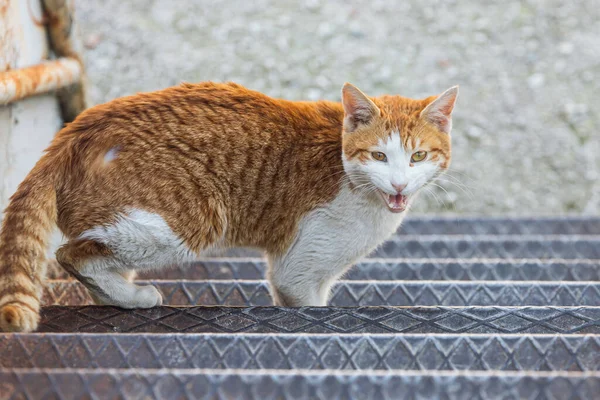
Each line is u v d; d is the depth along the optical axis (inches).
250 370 107.0
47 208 141.0
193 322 137.1
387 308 138.9
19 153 188.5
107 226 143.6
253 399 101.9
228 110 154.4
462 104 375.6
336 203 157.2
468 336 119.3
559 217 267.9
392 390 101.7
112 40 394.6
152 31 404.5
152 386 102.4
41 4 204.1
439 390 101.6
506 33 415.8
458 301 167.3
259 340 118.9
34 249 137.5
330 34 410.6
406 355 118.0
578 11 430.3
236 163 152.8
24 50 192.2
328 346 118.4
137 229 144.6
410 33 414.9
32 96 192.2
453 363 118.0
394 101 165.5
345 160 156.3
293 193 157.4
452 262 197.5
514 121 368.5
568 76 391.2
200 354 118.2
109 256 145.6
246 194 155.5
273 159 155.9
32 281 136.1
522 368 117.9
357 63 392.5
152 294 148.6
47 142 205.2
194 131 149.6
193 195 148.5
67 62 206.8
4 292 132.1
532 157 352.8
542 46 408.2
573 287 164.4
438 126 161.5
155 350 118.3
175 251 149.6
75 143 145.3
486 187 338.0
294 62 390.9
